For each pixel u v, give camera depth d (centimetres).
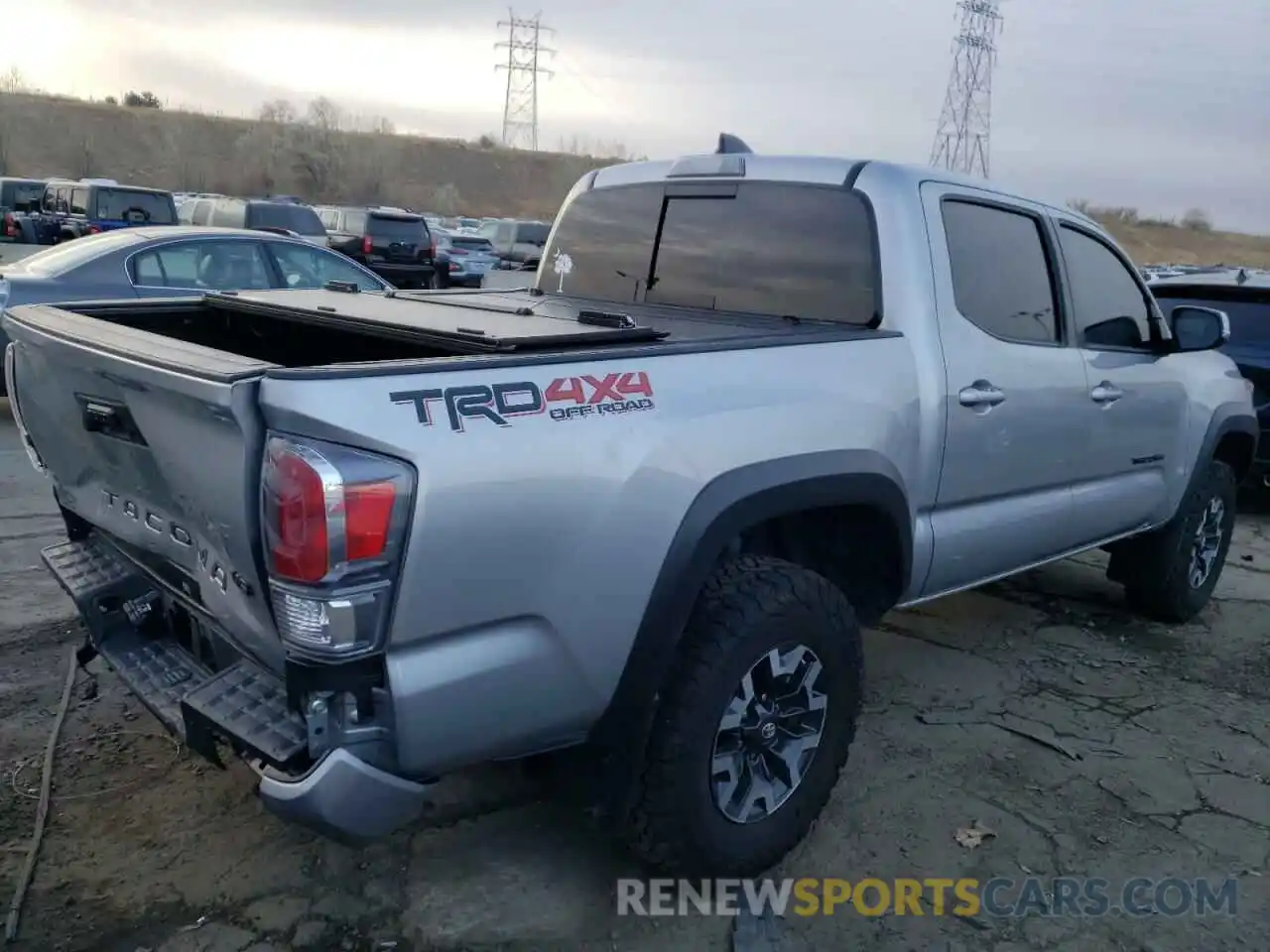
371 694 221
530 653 240
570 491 239
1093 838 338
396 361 224
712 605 279
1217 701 448
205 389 211
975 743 398
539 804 337
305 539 207
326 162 7238
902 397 331
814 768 307
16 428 847
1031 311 398
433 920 281
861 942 283
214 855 302
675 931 283
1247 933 295
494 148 8638
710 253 387
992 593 577
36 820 313
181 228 913
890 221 347
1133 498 467
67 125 6719
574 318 325
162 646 299
